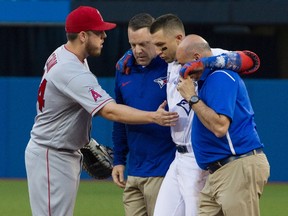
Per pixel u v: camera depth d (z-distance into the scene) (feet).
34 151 71.10
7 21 181.37
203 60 63.77
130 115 66.95
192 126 67.15
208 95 63.52
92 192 145.48
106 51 195.11
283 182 162.40
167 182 73.26
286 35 200.54
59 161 70.74
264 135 162.09
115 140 79.00
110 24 70.44
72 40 69.82
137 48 73.05
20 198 136.67
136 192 77.56
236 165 64.39
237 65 64.49
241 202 64.49
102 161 77.97
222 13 180.14
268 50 200.95
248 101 65.98
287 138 161.68
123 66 75.20
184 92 63.57
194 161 71.61
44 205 71.05
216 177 65.41
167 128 74.02
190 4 179.73
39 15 180.96
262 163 65.05
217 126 62.59
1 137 165.99
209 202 67.21
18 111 165.37
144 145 75.10
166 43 70.54
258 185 65.05
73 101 69.36
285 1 179.42
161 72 74.02
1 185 155.12
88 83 67.87
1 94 165.58
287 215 119.24
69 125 70.08
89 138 72.90
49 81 69.15
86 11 69.67
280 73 202.18
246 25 186.50
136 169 76.18
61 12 180.75
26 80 164.96
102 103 67.51
